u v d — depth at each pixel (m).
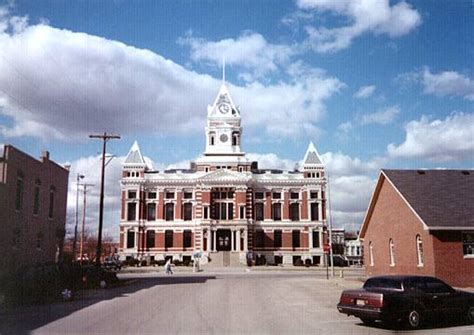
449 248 30.91
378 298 16.19
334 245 110.69
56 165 43.19
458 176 36.25
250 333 15.44
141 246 83.44
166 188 85.44
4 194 32.44
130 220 84.12
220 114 89.75
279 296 28.42
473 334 15.39
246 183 83.50
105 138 43.78
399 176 36.03
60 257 44.47
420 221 31.47
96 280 35.31
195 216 84.25
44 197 40.38
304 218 85.12
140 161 85.56
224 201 83.56
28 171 36.78
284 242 84.44
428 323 17.75
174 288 34.94
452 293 17.36
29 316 19.73
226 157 87.38
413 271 32.84
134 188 84.75
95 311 21.22
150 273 61.16
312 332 15.71
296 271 66.06
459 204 32.84
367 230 41.91
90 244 118.50
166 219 85.00
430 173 36.50
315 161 86.75
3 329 16.33
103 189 43.09
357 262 97.19
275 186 86.00
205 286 36.97
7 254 32.91
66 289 27.55
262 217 85.38
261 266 78.06
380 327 16.83
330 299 26.59
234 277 50.78
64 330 16.02
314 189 85.81
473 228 30.91
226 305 23.55
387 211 37.25
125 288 35.00
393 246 36.38
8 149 33.25
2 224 32.12
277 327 16.67
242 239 81.75
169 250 83.50
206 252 80.69
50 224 41.69
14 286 24.61
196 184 85.12
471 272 30.75
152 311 21.12
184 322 17.77
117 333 15.41
